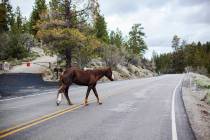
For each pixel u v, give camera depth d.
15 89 22.95
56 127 9.70
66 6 33.97
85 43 34.47
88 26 34.84
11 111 12.84
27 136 8.43
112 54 57.56
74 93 21.47
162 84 34.41
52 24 33.72
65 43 32.81
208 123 11.23
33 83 28.41
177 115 12.48
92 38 34.81
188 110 14.09
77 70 14.98
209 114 14.34
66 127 9.71
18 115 11.81
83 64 40.53
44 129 9.36
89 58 40.84
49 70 42.09
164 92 23.45
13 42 60.19
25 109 13.45
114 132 9.11
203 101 21.12
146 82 38.53
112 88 26.84
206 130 9.82
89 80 15.10
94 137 8.46
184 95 21.95
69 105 14.98
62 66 43.62
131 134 8.88
